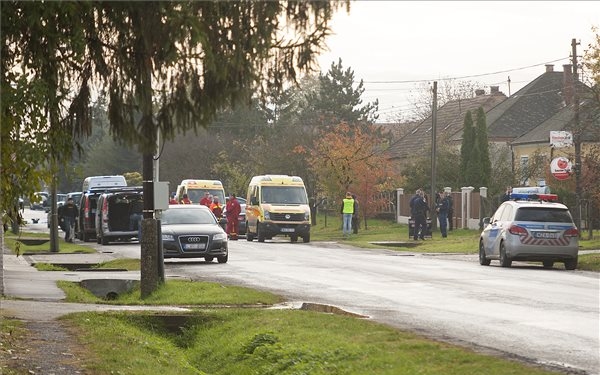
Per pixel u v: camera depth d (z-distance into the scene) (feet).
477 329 110.01
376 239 390.01
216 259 249.14
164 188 161.99
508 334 105.70
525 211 224.33
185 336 118.11
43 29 79.30
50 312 125.80
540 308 132.46
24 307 132.26
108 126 85.46
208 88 81.97
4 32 78.89
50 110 85.61
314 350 91.76
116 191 333.83
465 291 158.92
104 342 99.71
